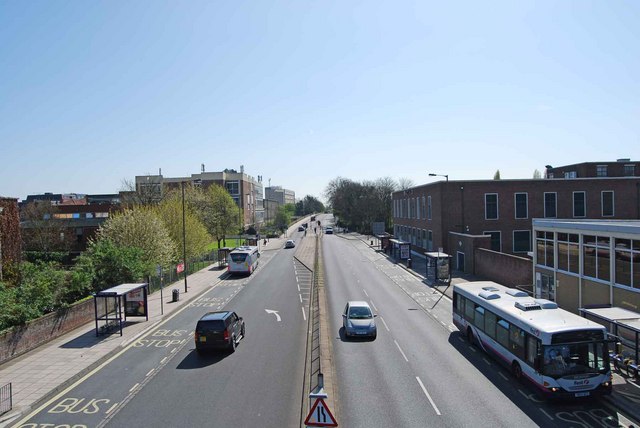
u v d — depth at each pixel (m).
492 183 51.78
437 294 35.72
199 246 55.03
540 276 29.28
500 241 51.84
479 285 23.50
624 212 52.38
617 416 13.75
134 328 26.27
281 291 39.31
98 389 16.86
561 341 14.83
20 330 21.28
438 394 15.51
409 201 71.19
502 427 13.01
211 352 21.30
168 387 16.80
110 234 41.53
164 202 56.06
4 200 31.50
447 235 51.78
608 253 22.52
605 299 22.70
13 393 16.38
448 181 51.72
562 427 13.01
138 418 14.15
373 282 42.34
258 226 122.12
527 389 15.98
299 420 13.66
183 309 32.44
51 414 14.69
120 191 73.56
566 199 52.03
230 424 13.52
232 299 36.03
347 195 139.12
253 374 17.94
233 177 115.38
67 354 21.11
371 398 15.18
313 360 19.33
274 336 23.92
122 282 31.22
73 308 26.05
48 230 60.59
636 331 15.92
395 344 21.80
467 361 19.14
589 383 14.47
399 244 58.84
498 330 18.50
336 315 28.67
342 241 97.31
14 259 32.06
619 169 71.12
